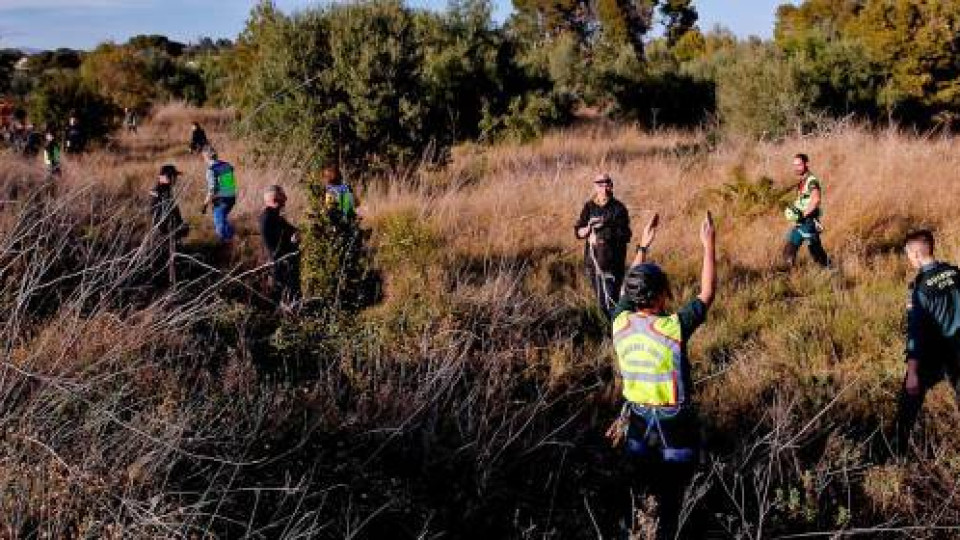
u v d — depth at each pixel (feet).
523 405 19.71
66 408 15.20
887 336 24.50
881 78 87.45
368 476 16.15
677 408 14.83
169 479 14.35
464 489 16.88
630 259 34.17
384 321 24.43
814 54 83.35
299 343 22.43
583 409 20.43
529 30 182.60
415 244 33.30
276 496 15.07
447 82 78.69
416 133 54.08
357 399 19.01
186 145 80.89
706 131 83.97
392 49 53.36
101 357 16.20
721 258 34.42
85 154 69.56
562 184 45.29
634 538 14.38
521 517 16.38
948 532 15.49
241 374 18.31
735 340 25.13
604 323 26.35
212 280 30.42
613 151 69.87
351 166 52.95
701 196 43.21
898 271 31.48
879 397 20.54
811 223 31.96
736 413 19.83
